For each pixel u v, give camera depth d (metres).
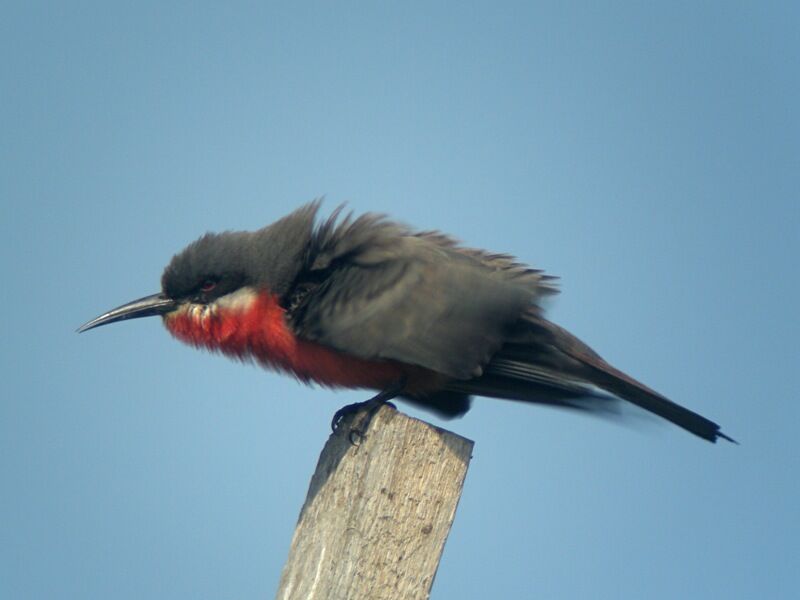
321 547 9.50
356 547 9.37
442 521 9.45
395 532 9.39
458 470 9.55
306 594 9.38
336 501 9.60
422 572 9.34
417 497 9.46
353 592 9.29
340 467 9.72
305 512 9.82
